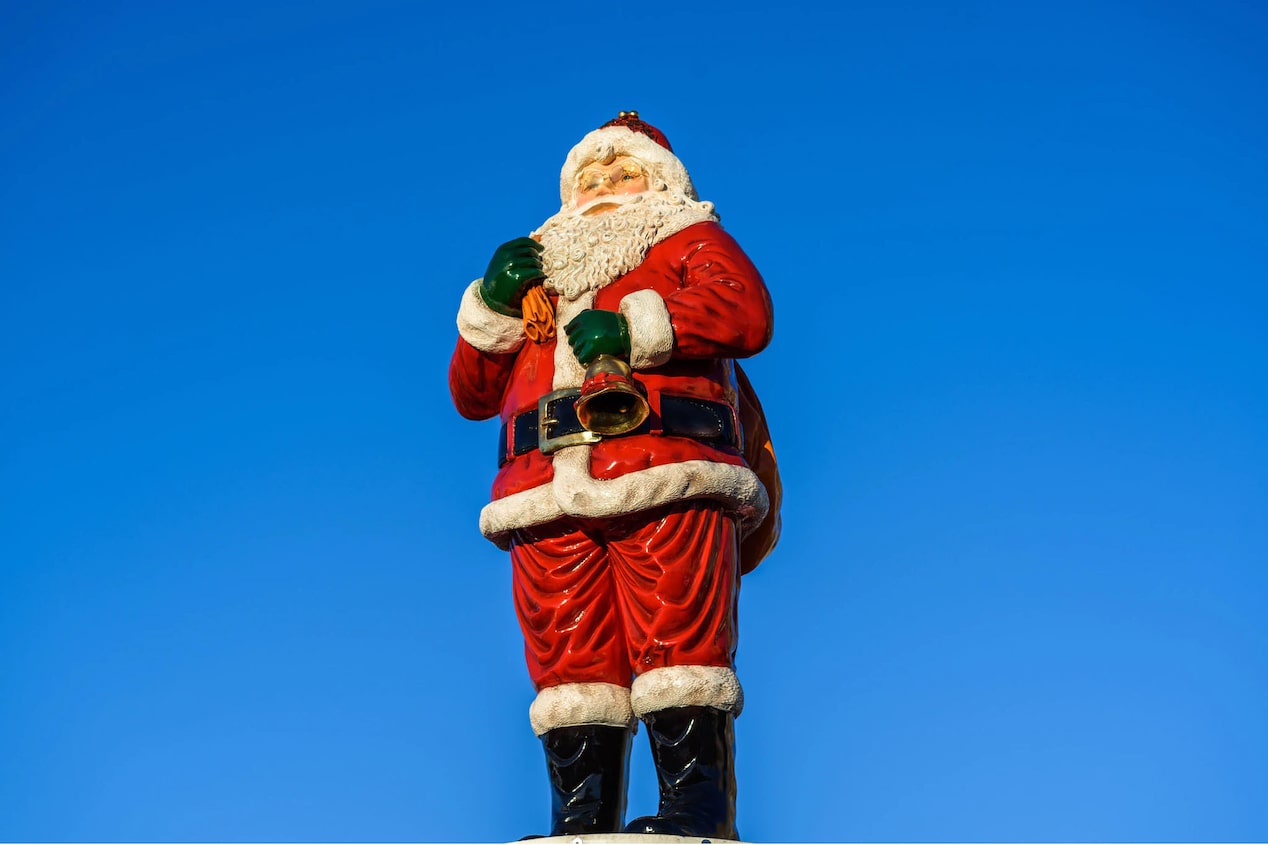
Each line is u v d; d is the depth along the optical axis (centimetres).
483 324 657
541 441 622
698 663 605
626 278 646
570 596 625
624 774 626
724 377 645
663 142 712
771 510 685
